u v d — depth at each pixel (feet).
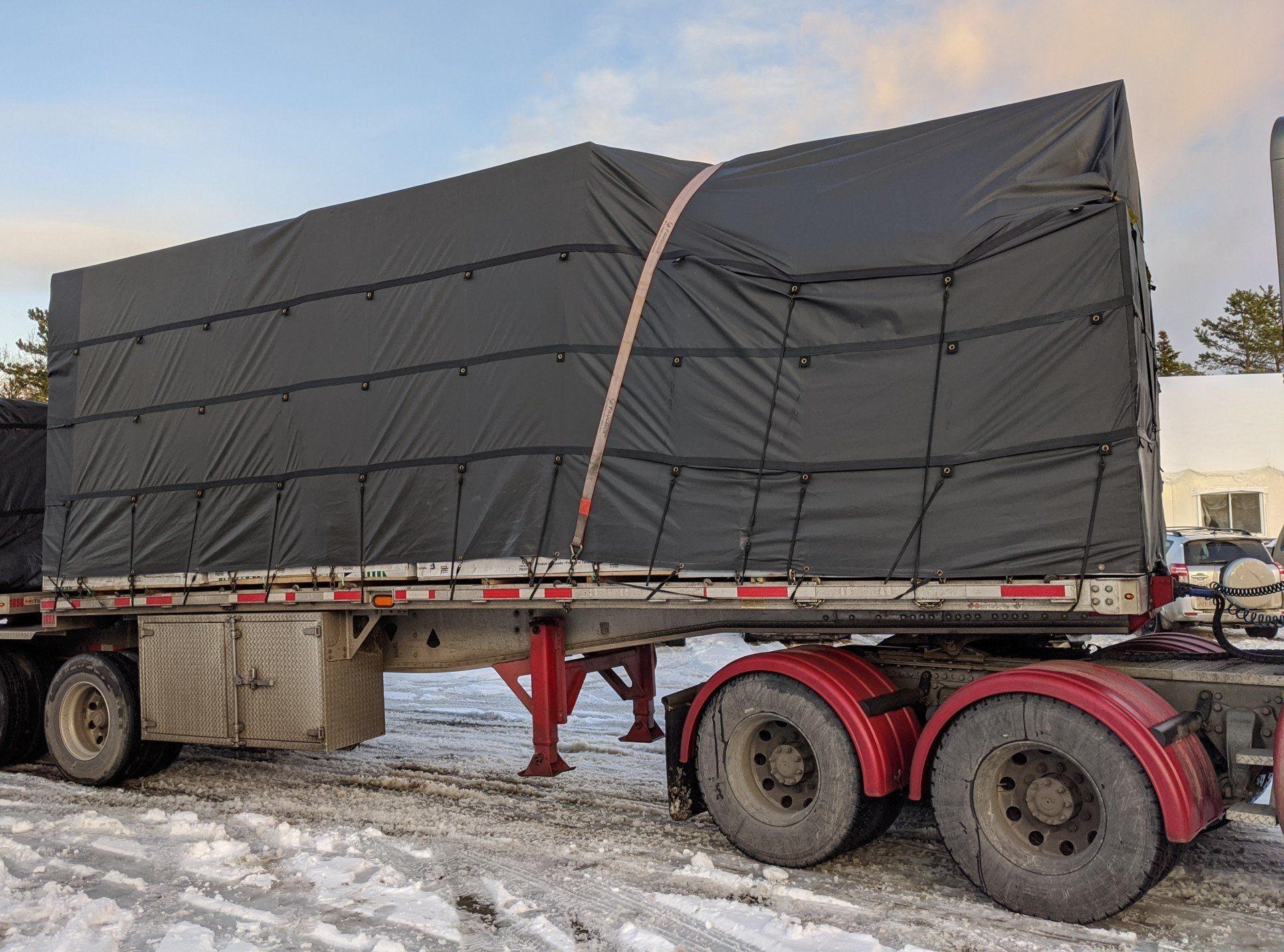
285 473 20.93
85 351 24.04
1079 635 15.78
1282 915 12.91
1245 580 13.98
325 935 12.83
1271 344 139.13
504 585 18.25
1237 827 16.69
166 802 20.77
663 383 17.12
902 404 15.16
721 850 16.11
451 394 19.04
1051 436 14.03
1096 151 14.56
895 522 15.03
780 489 15.97
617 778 21.33
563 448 17.72
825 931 12.44
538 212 18.42
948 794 13.74
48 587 23.85
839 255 15.83
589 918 13.29
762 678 15.35
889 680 15.65
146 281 23.38
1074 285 14.03
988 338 14.58
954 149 15.69
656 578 16.81
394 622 21.70
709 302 16.89
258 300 21.67
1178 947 11.93
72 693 23.32
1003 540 14.23
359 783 21.77
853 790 14.40
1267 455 60.95
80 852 16.96
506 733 27.09
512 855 16.10
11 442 27.07
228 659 21.11
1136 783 12.23
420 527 19.19
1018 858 13.12
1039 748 13.14
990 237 14.69
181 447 22.35
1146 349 15.81
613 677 23.72
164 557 22.31
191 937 12.75
